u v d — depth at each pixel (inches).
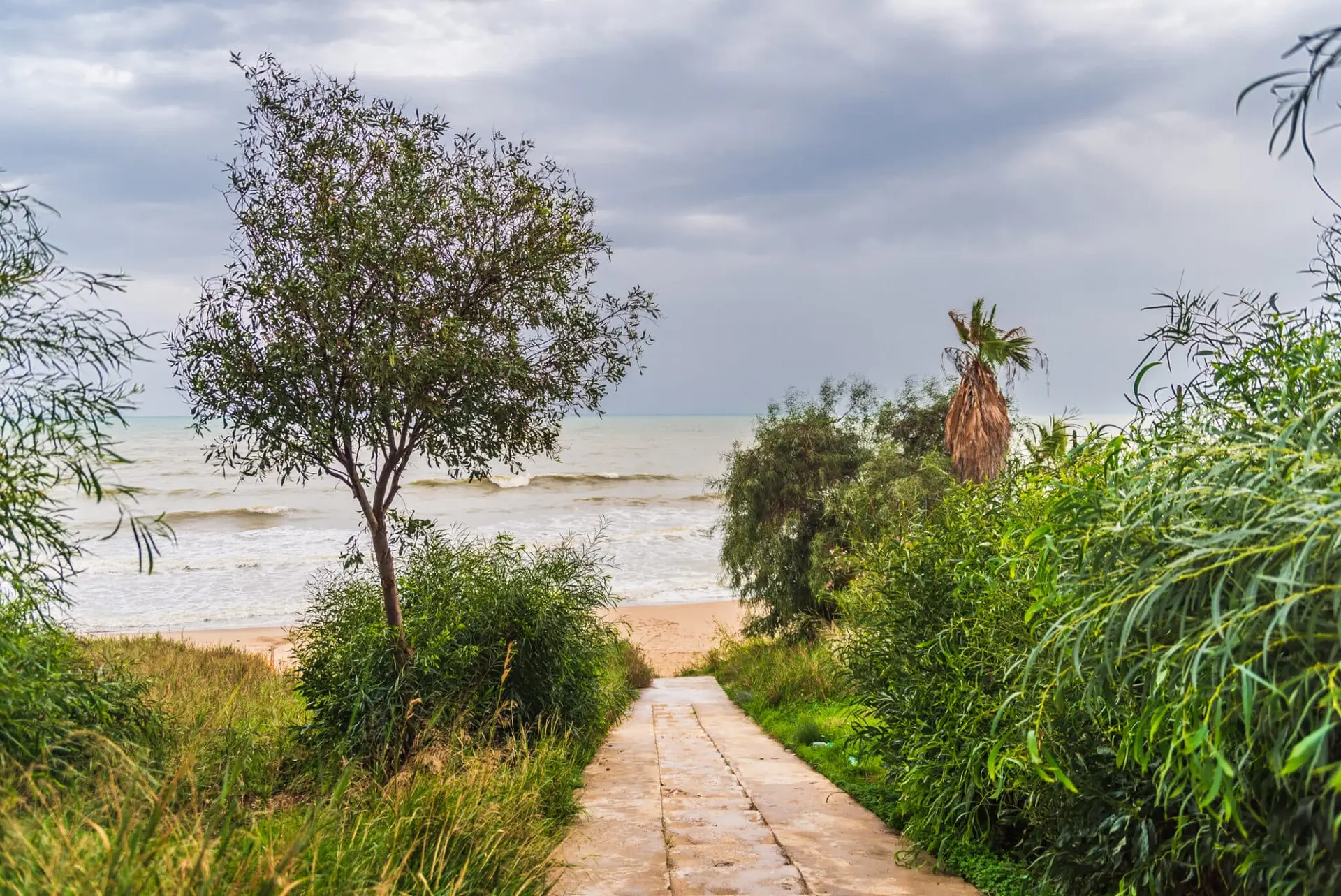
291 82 285.1
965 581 226.4
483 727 297.7
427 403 269.0
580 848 238.2
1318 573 89.9
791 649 709.3
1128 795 165.3
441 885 165.6
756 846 241.8
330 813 161.5
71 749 185.2
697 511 2015.3
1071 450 145.6
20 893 105.2
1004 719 193.2
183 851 123.0
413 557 346.9
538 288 299.6
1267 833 121.5
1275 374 119.4
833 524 789.2
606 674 441.4
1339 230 123.2
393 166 282.7
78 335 181.6
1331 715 88.0
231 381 262.5
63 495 1446.9
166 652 589.0
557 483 2433.6
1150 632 108.9
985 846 227.1
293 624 967.0
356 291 275.6
